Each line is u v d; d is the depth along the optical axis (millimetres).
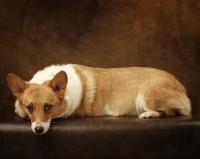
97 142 1771
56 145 1769
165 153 1779
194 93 2279
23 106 1804
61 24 2303
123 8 2314
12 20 2299
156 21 2311
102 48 2305
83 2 2309
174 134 1779
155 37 2309
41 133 1711
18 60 2287
